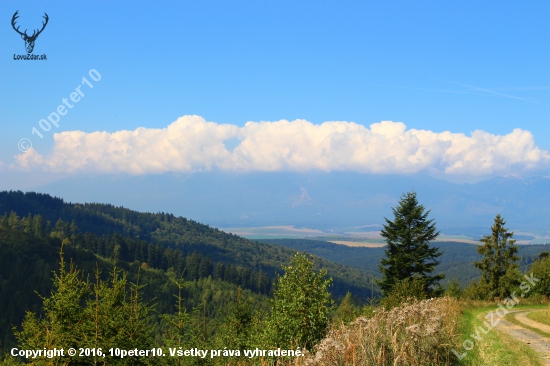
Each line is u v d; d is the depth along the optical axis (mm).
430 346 9641
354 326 10242
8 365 11031
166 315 13797
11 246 110688
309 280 12195
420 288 22469
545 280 33594
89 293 12445
